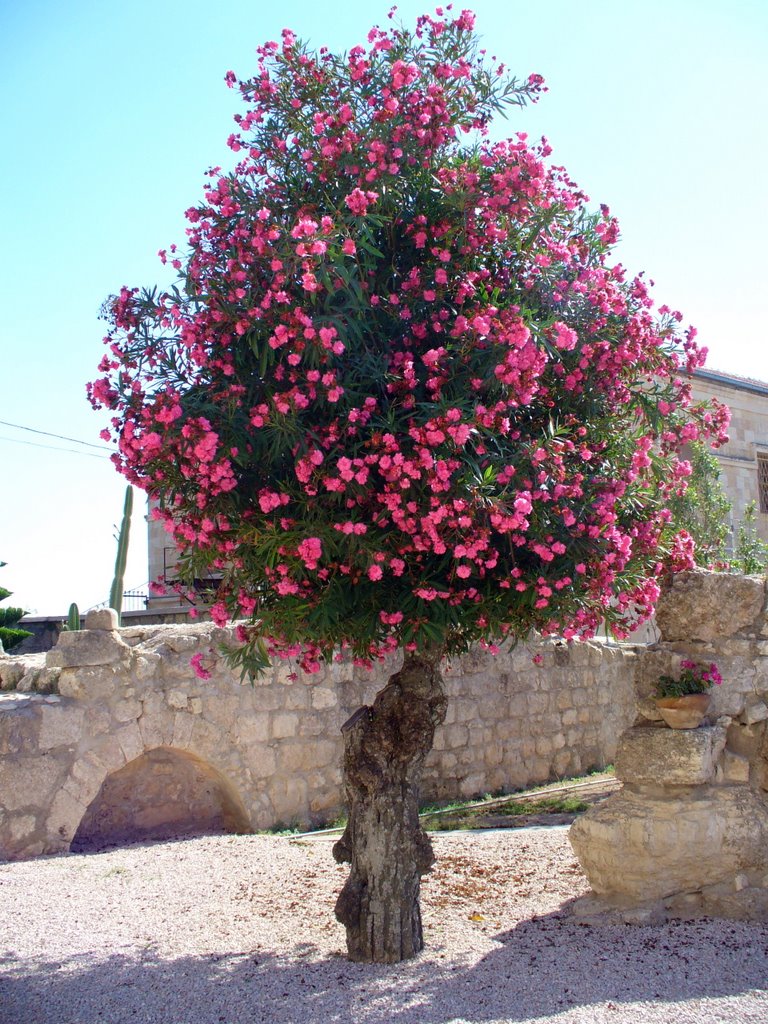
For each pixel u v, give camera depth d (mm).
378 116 4781
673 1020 3920
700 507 13508
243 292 4371
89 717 8219
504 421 4145
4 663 9117
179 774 9406
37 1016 4203
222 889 6559
